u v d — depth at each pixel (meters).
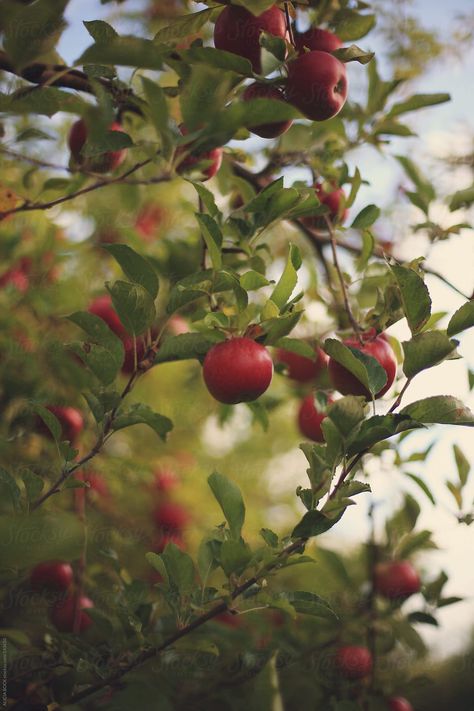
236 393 1.84
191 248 2.78
